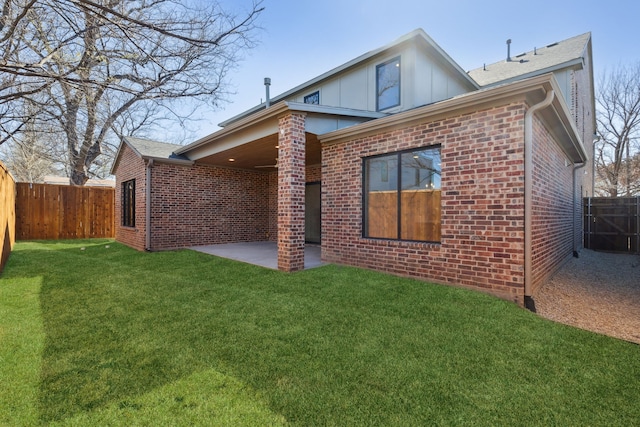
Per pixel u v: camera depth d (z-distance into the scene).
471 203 4.94
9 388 2.54
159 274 6.41
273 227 12.75
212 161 10.66
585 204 11.59
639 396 2.41
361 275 5.87
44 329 3.71
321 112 6.77
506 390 2.50
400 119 5.73
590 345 3.20
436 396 2.43
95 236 13.91
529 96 4.47
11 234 9.53
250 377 2.70
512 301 4.47
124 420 2.18
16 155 15.81
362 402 2.37
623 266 8.26
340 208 7.00
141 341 3.39
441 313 4.03
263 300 4.69
